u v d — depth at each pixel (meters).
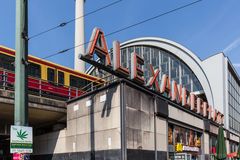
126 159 18.12
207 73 52.41
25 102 12.38
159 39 57.69
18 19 12.71
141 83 21.48
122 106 18.67
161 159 22.05
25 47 12.65
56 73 26.73
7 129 25.11
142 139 20.03
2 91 19.77
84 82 29.45
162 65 58.03
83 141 20.95
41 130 26.53
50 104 22.22
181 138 26.78
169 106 24.70
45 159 24.02
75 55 47.38
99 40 19.89
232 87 56.59
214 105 50.84
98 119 20.08
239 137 53.56
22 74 12.44
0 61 22.61
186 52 54.75
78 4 50.19
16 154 11.86
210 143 34.09
